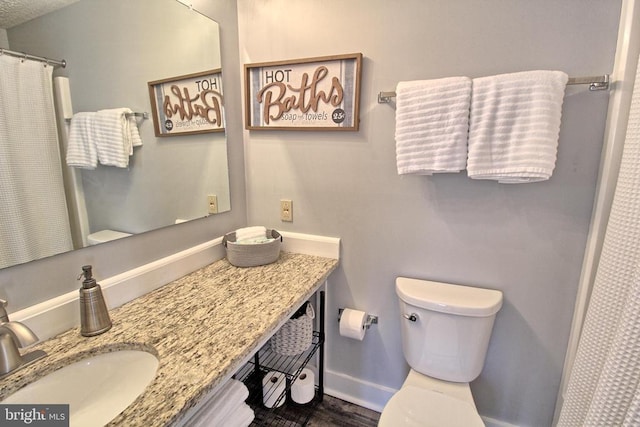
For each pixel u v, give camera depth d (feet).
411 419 3.61
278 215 5.47
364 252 4.99
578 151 3.69
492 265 4.32
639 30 3.14
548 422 4.51
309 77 4.68
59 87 2.94
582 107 3.60
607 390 2.50
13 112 2.66
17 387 2.46
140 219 3.84
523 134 3.43
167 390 2.33
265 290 4.00
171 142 4.15
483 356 4.24
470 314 3.99
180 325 3.20
